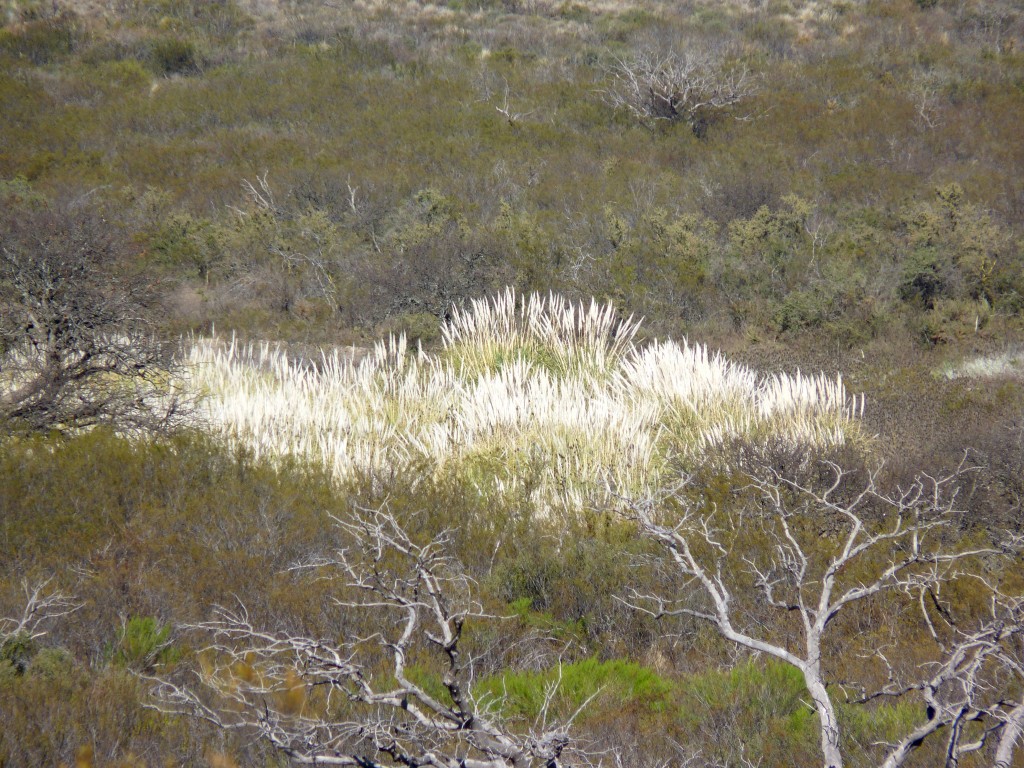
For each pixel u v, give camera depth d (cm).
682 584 580
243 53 2667
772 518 650
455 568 609
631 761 400
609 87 2408
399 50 2670
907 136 2144
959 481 728
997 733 399
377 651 493
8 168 1866
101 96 2356
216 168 1909
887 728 418
